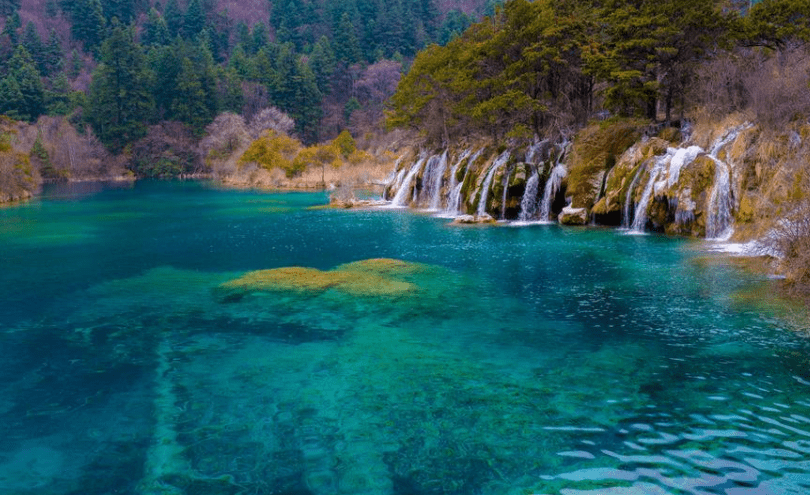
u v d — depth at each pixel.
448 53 57.66
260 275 22.02
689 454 8.52
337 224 39.62
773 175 25.30
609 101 39.50
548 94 46.00
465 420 9.84
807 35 32.59
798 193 21.69
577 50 42.84
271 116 136.62
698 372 11.72
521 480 7.92
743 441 8.88
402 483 7.92
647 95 37.12
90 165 119.88
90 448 9.10
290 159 98.12
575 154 38.53
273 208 53.56
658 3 36.62
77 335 15.02
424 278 21.31
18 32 174.50
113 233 36.62
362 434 9.41
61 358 13.30
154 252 28.80
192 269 24.16
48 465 8.59
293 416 10.12
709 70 34.16
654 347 13.30
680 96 38.62
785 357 12.45
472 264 23.92
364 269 23.03
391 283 20.47
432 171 52.78
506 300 17.97
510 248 27.72
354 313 16.77
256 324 15.80
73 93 146.88
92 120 135.75
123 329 15.50
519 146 43.19
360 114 147.00
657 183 30.81
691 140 32.34
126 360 13.12
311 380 11.77
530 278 21.02
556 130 43.78
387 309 17.14
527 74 43.53
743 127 29.17
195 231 37.22
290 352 13.51
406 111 64.31
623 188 33.50
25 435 9.57
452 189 47.09
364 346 13.86
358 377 11.90
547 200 38.56
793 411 9.88
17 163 70.94
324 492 7.74
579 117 44.94
